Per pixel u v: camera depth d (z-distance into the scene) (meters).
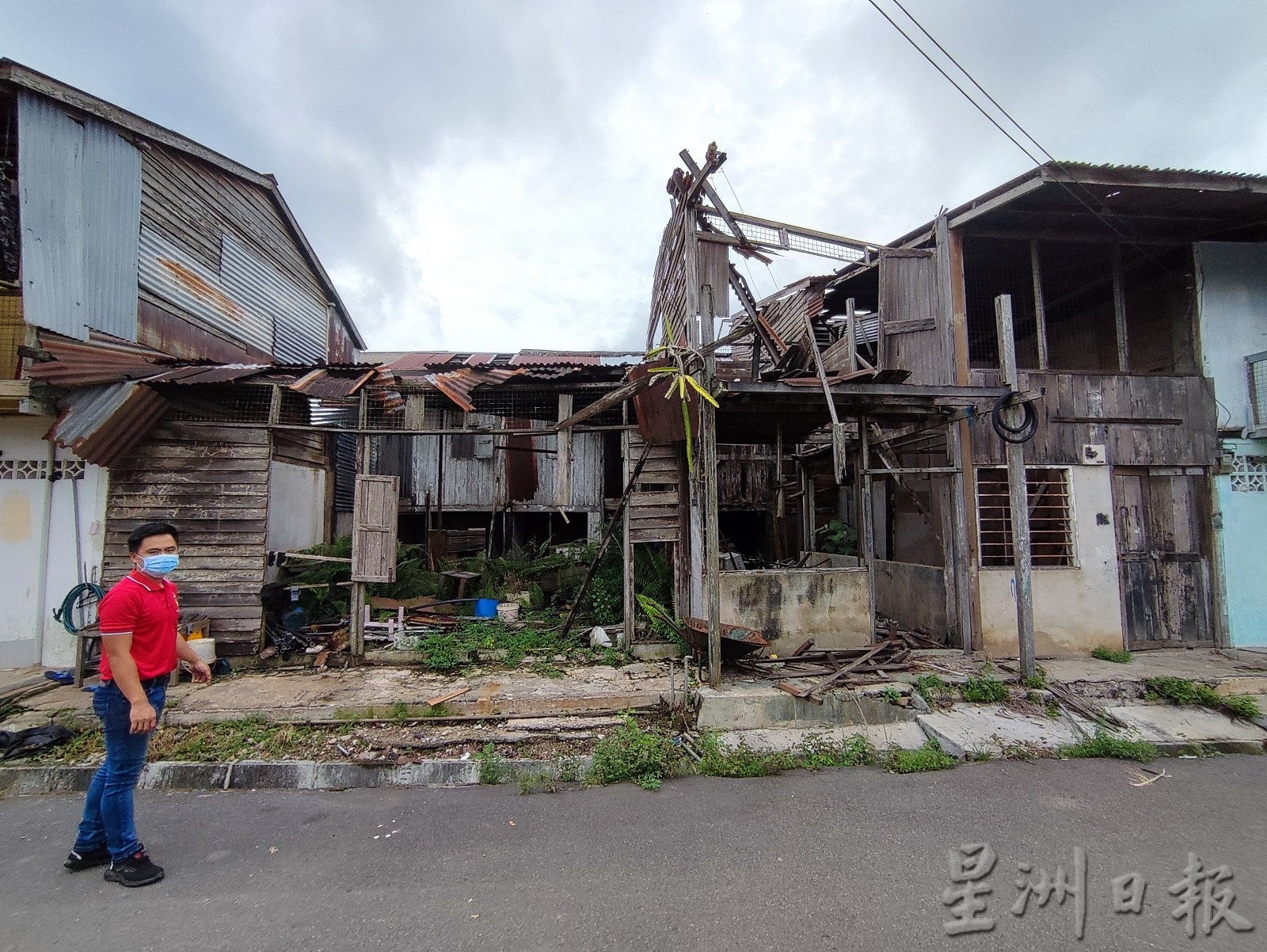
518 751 4.89
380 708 5.38
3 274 6.62
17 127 6.58
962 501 7.14
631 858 3.36
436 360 10.19
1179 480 7.85
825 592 6.82
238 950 2.58
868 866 3.27
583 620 7.97
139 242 7.79
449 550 10.23
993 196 7.00
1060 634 7.27
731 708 5.36
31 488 6.74
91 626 6.05
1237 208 7.19
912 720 5.50
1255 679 6.21
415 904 2.92
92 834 3.23
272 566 7.47
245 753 4.75
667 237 8.04
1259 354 7.71
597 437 11.19
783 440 8.60
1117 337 7.90
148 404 6.42
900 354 7.44
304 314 12.40
